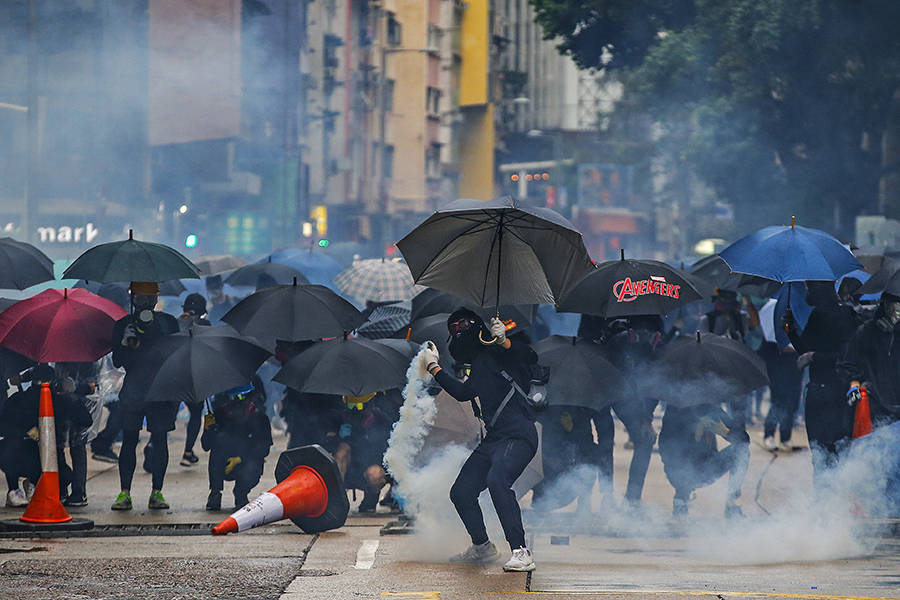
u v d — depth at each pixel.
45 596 17.61
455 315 20.81
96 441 36.56
